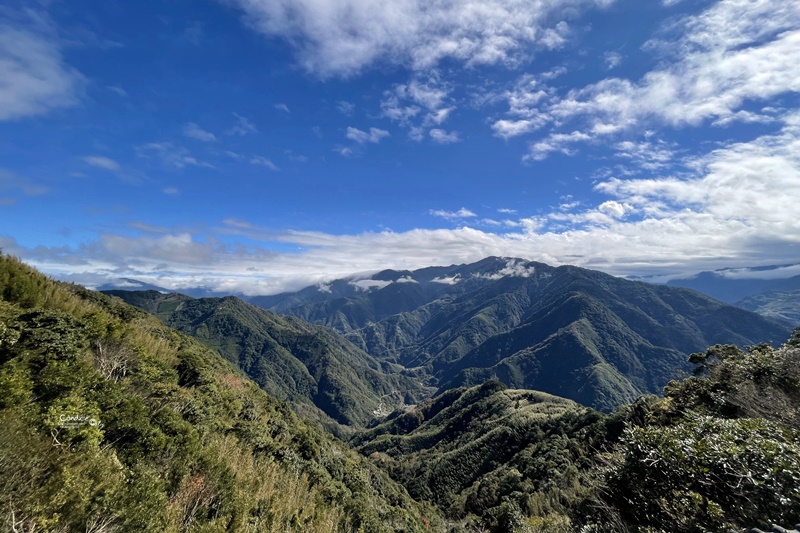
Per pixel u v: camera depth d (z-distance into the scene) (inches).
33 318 723.4
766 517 217.2
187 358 1558.8
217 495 609.6
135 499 397.4
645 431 312.7
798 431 311.9
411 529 1716.3
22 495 298.5
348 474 2098.9
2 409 400.2
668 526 249.1
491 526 1358.3
